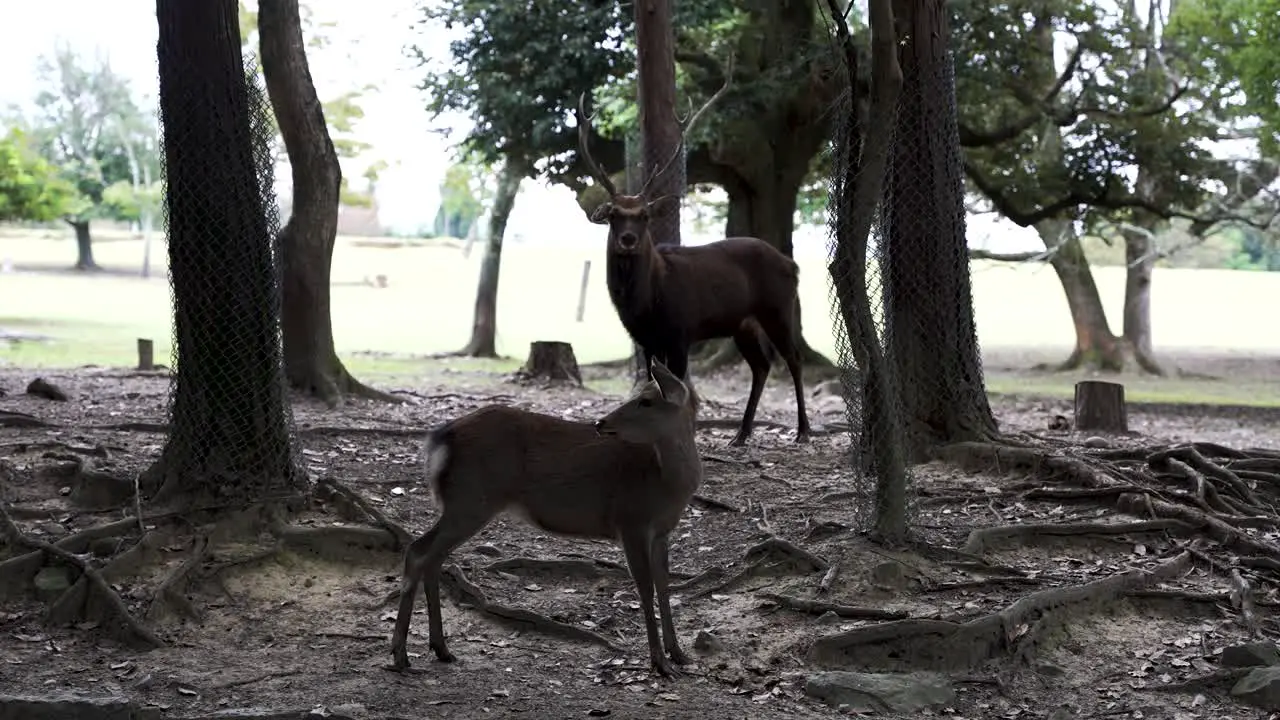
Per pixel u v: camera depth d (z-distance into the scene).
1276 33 18.80
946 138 8.81
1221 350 36.28
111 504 7.36
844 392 7.23
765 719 5.09
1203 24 20.61
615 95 17.83
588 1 19.39
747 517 7.88
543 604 6.44
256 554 6.66
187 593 6.28
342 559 6.91
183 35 7.23
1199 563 7.18
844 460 9.66
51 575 6.29
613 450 5.35
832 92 19.28
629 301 9.56
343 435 10.24
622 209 9.39
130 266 61.50
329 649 5.82
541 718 5.02
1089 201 21.62
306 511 7.36
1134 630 6.33
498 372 20.14
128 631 5.82
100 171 56.31
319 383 12.91
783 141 20.30
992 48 19.30
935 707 5.34
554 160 21.58
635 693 5.33
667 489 5.32
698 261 10.09
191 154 7.26
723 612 6.34
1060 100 21.72
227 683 5.32
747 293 10.33
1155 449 9.36
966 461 8.92
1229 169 25.14
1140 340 29.94
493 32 19.45
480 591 6.39
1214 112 22.70
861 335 6.98
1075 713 5.39
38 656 5.62
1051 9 19.78
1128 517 7.90
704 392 17.80
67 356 20.91
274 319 7.48
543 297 53.44
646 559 5.41
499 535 7.47
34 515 7.08
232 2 7.34
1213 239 66.81
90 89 55.12
